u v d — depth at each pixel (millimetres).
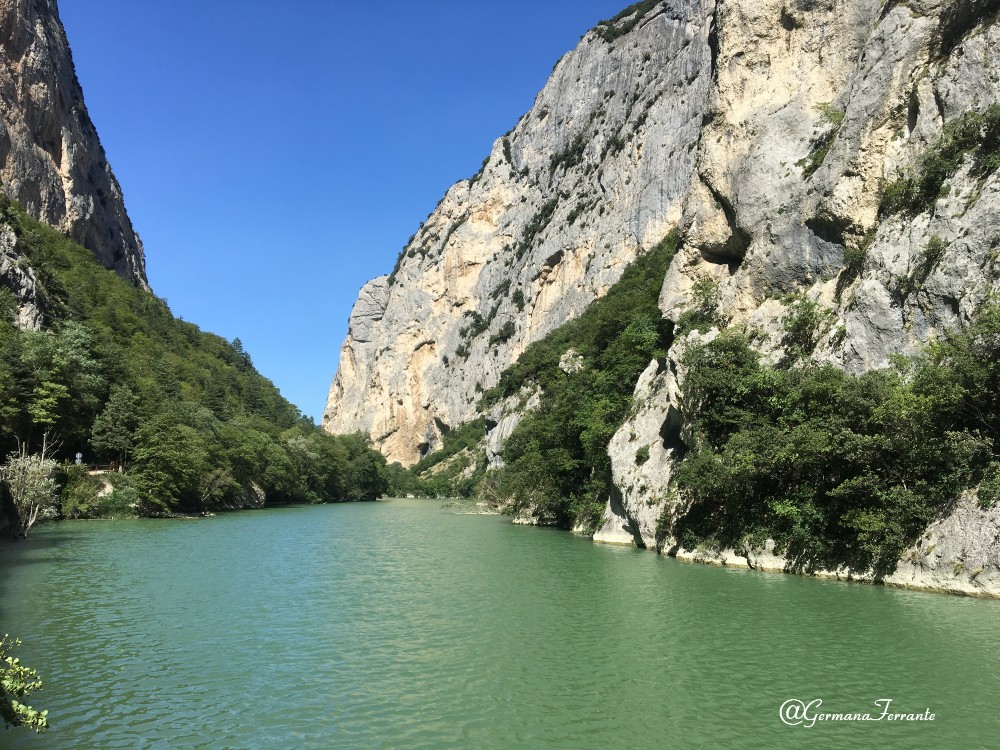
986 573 22812
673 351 40375
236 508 87625
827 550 28578
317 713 14250
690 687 15633
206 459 77875
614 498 47688
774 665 17016
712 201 44406
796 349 34250
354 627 21453
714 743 12688
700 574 30391
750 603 23812
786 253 37469
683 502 37781
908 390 26094
